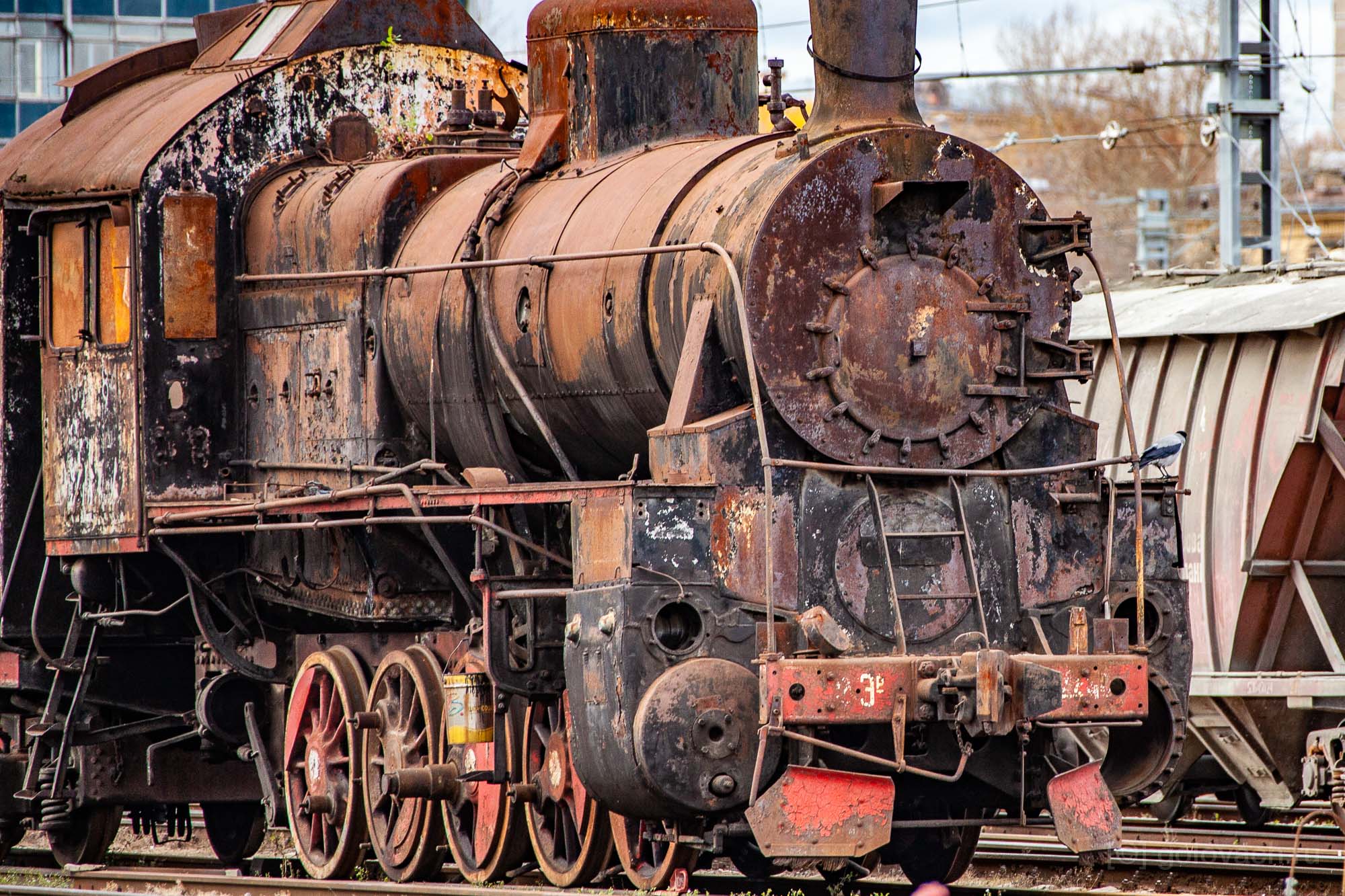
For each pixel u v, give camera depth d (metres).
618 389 43.84
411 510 46.66
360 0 57.78
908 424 41.50
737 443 40.34
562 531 46.09
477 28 60.00
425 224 49.91
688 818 40.25
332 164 56.25
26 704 60.84
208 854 64.69
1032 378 42.78
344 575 51.06
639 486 39.50
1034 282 42.97
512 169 49.38
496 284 47.12
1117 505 44.31
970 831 46.88
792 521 40.72
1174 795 62.72
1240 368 63.09
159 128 55.81
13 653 60.66
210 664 56.00
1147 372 66.69
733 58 48.94
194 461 54.66
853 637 41.06
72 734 56.94
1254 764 60.53
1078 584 43.75
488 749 45.19
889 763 39.06
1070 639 42.34
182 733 58.31
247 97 55.66
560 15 49.12
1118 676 40.62
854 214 41.03
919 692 39.31
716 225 41.50
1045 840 60.25
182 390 54.53
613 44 48.22
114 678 59.28
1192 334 64.25
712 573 40.00
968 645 40.97
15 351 59.25
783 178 40.59
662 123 48.28
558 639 44.59
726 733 39.50
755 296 39.91
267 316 54.56
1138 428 65.94
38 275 59.62
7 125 112.94
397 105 58.22
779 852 38.56
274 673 55.22
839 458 40.94
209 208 54.66
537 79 50.09
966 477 42.59
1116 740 45.09
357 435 50.69
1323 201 197.00
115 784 58.03
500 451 47.56
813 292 40.62
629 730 39.12
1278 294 63.88
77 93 61.19
